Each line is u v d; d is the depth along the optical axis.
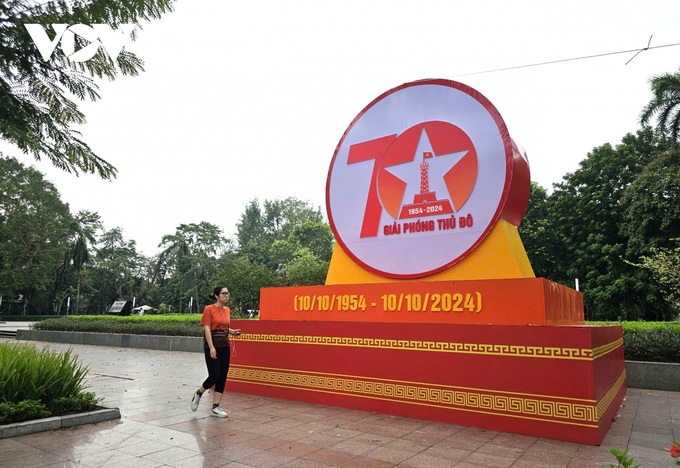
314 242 53.31
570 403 4.86
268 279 21.34
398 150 7.44
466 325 5.65
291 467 4.04
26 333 22.03
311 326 7.11
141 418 5.86
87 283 51.44
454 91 7.05
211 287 33.84
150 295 56.94
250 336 7.83
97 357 13.95
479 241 6.39
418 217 7.05
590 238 24.95
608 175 25.44
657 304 21.83
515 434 5.10
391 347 6.24
